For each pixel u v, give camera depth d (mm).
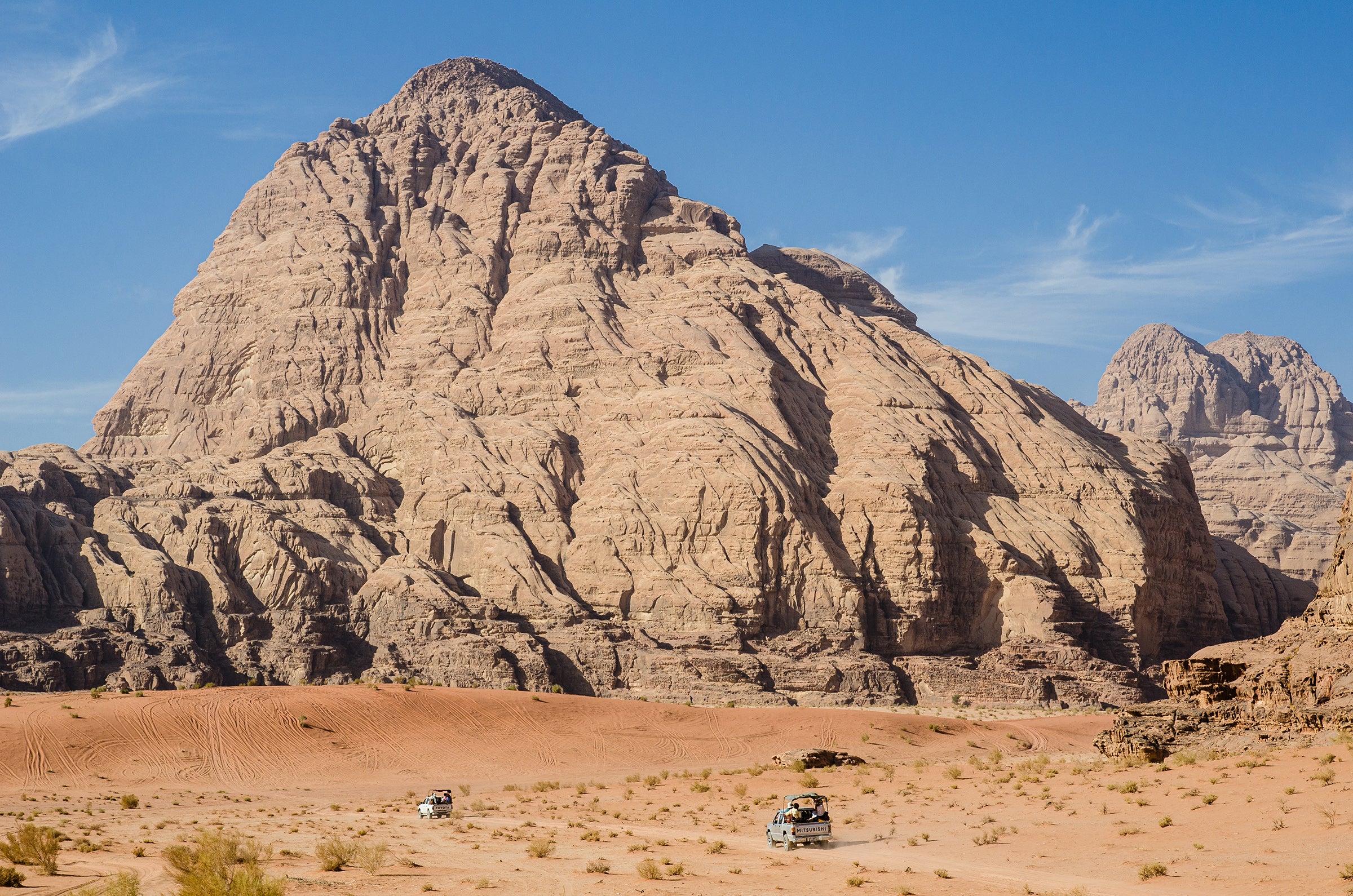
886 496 187250
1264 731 73375
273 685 152750
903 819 67938
